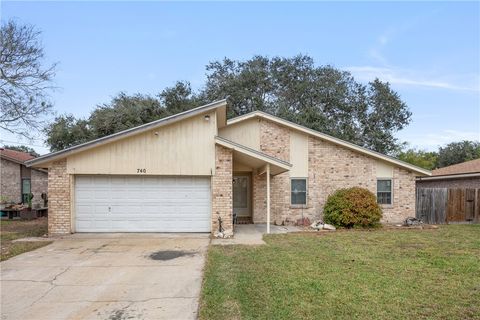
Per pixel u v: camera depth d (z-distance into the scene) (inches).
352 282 271.4
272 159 521.7
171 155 514.3
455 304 226.5
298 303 226.7
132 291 259.3
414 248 411.8
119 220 521.0
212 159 516.1
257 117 669.9
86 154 510.6
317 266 321.1
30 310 224.1
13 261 350.3
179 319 208.5
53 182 510.3
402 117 1328.7
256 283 268.5
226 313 212.5
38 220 769.6
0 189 914.7
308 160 674.8
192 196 528.1
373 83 1333.7
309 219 666.8
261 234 524.1
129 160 512.4
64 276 298.5
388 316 207.2
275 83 1354.6
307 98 1317.7
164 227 524.1
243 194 711.7
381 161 685.3
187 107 1155.3
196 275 299.0
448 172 883.4
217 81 1341.0
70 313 218.8
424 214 703.7
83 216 519.2
